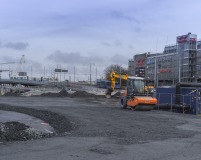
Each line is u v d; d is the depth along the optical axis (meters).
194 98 30.69
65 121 20.17
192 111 30.80
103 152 10.88
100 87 93.31
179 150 11.43
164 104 32.53
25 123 19.03
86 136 14.71
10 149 11.21
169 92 33.81
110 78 55.47
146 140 13.70
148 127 18.53
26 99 47.62
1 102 40.16
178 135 15.44
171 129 17.81
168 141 13.50
